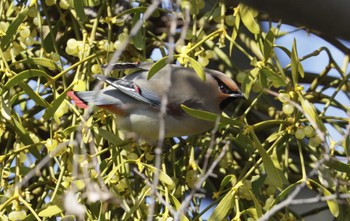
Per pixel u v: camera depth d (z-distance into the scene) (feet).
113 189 27.43
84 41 29.32
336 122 33.73
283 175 28.07
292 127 27.99
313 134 27.78
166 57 26.16
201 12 34.35
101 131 27.89
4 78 28.60
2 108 27.14
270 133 34.14
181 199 28.53
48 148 27.27
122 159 28.09
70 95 28.02
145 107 28.96
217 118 24.06
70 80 33.01
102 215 25.98
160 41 32.07
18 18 28.27
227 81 30.48
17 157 27.71
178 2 28.55
